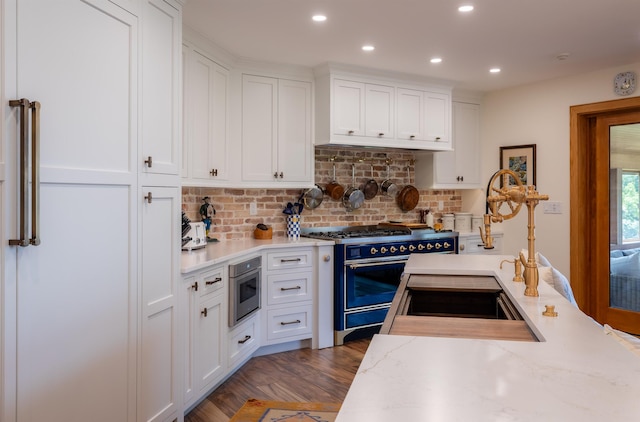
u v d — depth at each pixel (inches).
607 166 176.6
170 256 98.1
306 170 168.9
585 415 33.6
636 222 169.3
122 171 82.7
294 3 112.7
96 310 77.0
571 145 180.4
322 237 164.9
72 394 72.3
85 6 74.0
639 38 138.2
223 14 119.1
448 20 123.8
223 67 148.1
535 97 191.9
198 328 109.7
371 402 35.8
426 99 184.7
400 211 207.3
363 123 169.9
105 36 78.6
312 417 108.1
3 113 59.8
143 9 88.8
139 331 87.4
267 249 148.8
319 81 167.9
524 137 196.1
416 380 40.1
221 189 162.7
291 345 157.6
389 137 175.5
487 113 210.2
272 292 150.3
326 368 139.5
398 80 177.0
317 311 157.4
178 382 100.7
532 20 123.9
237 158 155.1
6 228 60.4
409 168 208.2
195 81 132.6
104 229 78.6
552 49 148.0
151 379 91.3
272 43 140.9
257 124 159.0
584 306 180.7
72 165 71.6
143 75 88.9
